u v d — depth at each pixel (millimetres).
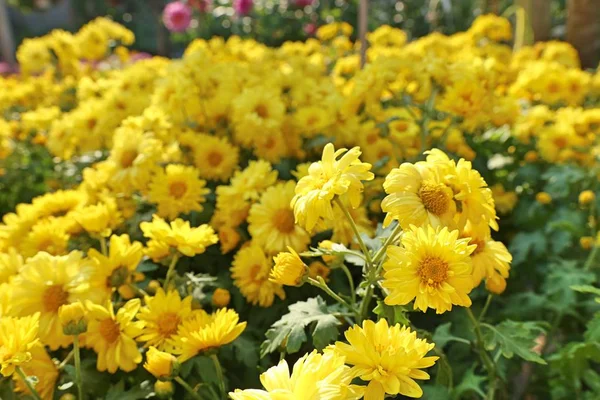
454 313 679
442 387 521
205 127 851
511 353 508
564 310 688
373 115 788
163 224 528
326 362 355
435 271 392
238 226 659
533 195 881
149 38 5375
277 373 357
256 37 2418
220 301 543
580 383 626
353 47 1718
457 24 2783
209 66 860
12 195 1111
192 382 537
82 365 521
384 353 376
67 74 1587
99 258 522
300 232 581
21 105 1411
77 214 583
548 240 805
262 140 774
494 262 474
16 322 432
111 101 933
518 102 1055
